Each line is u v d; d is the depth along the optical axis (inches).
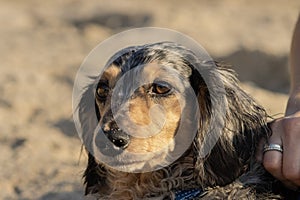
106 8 1284.4
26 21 1206.3
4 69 837.2
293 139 317.7
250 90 694.5
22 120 650.8
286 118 330.6
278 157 318.0
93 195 361.1
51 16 1257.4
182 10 1201.4
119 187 347.3
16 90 744.3
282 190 331.9
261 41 931.3
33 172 506.9
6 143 573.6
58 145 566.9
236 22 1100.5
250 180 327.9
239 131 328.8
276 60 828.0
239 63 837.2
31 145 563.2
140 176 340.8
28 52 954.1
